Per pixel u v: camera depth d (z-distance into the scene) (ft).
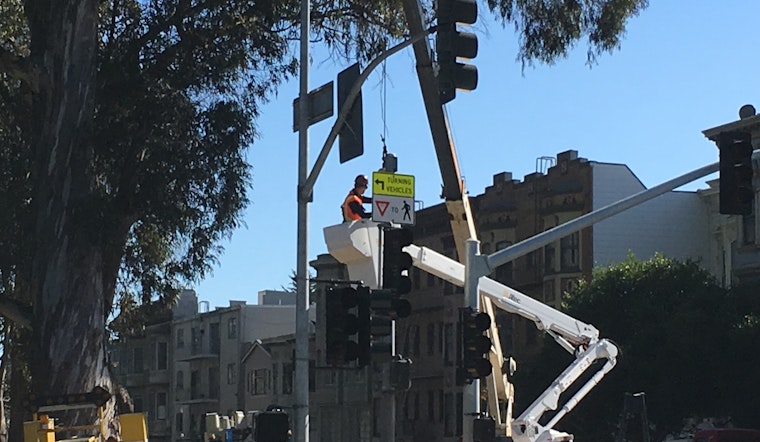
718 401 129.59
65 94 79.30
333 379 228.02
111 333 103.04
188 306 307.78
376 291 53.78
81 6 80.12
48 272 77.87
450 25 46.29
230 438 133.49
